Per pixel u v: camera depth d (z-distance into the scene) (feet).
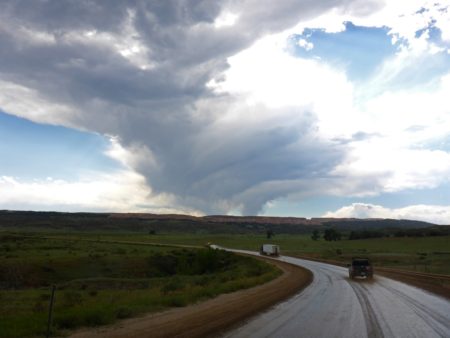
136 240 528.22
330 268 194.59
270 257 297.53
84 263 228.22
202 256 279.69
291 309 59.62
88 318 45.24
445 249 369.09
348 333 41.32
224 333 40.57
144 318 49.70
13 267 194.08
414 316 52.95
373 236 586.04
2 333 38.22
